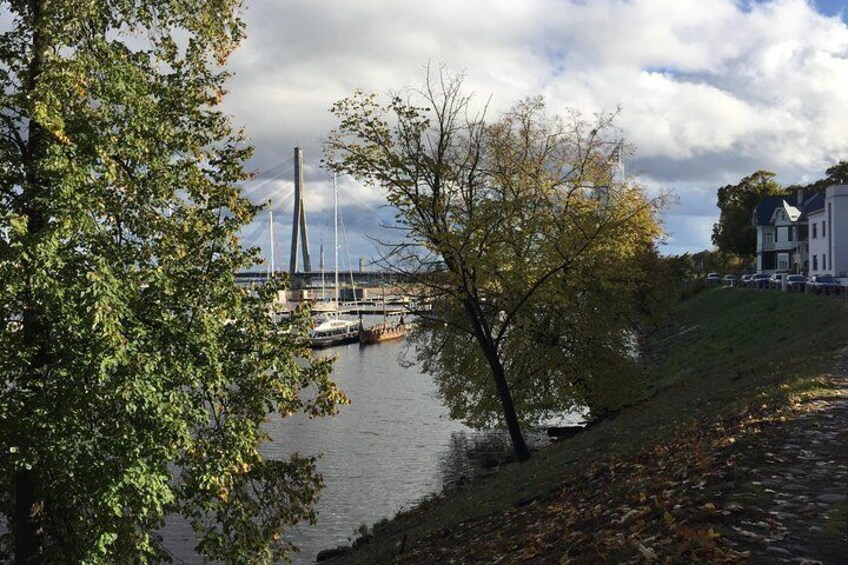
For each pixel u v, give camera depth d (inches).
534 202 912.9
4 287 433.7
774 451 364.8
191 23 563.8
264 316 570.3
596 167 991.0
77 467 446.3
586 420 1413.6
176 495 538.0
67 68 467.5
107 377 446.9
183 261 527.8
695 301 2714.1
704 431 476.7
